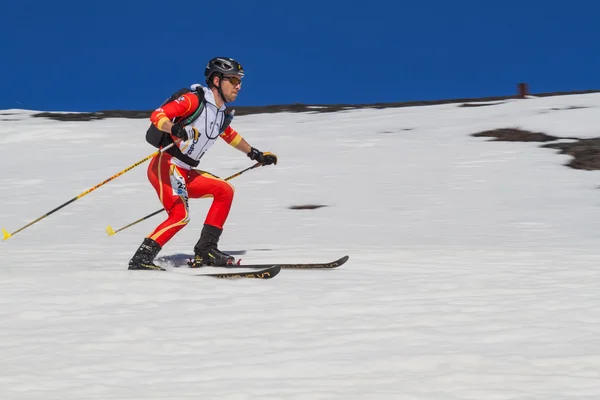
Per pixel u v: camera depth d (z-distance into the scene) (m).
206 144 17.70
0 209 37.84
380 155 50.03
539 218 30.55
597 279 15.96
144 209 36.50
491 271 17.33
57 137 65.06
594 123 55.06
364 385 8.91
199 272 17.27
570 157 45.59
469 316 12.41
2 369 9.78
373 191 39.03
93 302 14.12
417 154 49.84
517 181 40.25
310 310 13.09
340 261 17.84
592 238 25.11
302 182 42.28
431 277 16.56
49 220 34.06
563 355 9.96
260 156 19.06
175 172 17.52
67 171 50.09
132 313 13.08
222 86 17.58
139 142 61.75
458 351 10.26
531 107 66.69
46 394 8.73
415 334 11.23
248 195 39.22
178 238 27.06
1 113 85.44
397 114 72.62
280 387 8.88
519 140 52.94
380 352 10.31
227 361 10.03
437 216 31.92
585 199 35.22
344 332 11.42
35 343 11.09
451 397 8.43
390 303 13.63
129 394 8.71
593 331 11.25
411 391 8.66
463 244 24.12
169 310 13.29
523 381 8.94
